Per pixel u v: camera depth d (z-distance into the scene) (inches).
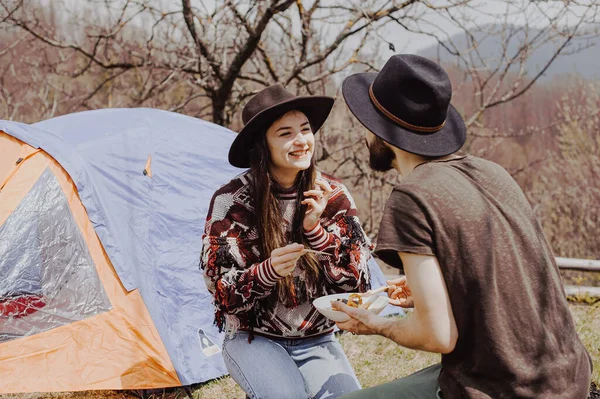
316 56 300.2
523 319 68.8
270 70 319.3
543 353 68.7
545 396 67.6
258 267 93.1
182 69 311.3
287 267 91.9
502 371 67.7
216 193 100.5
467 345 70.0
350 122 343.3
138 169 161.5
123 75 415.2
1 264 140.1
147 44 318.0
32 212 145.6
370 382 157.2
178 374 138.3
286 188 101.1
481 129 392.2
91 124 171.9
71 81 427.8
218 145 182.7
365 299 93.4
